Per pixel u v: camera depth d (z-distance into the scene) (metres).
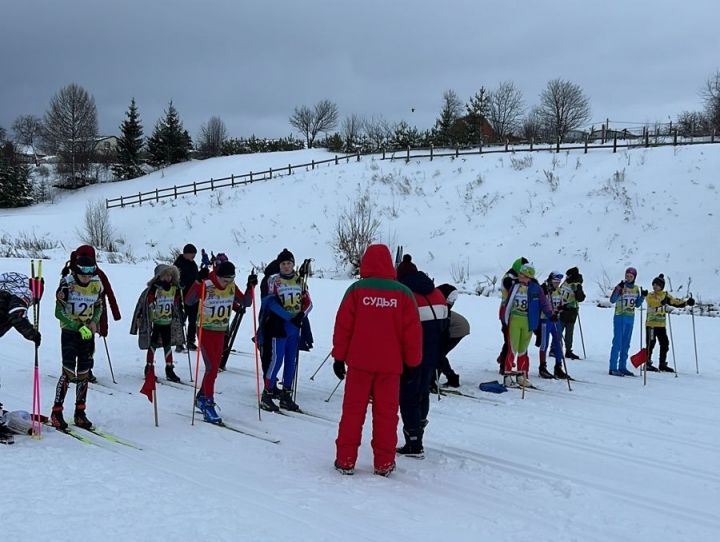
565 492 4.92
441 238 28.70
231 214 37.38
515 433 6.61
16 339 11.20
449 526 4.16
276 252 31.94
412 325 5.21
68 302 6.08
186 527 3.86
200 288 6.69
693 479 5.34
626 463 5.71
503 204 29.89
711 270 22.33
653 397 8.66
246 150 64.31
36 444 5.52
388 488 4.85
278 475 5.02
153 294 8.41
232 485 4.71
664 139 34.69
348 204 34.25
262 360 7.39
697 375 10.62
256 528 3.91
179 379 8.59
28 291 5.74
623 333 10.40
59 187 58.41
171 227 37.69
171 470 5.00
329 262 29.25
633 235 25.09
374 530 4.01
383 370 5.13
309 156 52.50
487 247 27.00
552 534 4.12
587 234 25.89
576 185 29.47
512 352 9.01
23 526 3.76
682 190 26.58
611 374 10.45
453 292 8.46
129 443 5.71
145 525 3.86
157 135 62.56
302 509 4.29
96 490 4.43
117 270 21.67
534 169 32.19
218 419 6.55
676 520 4.45
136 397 7.54
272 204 37.25
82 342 6.17
